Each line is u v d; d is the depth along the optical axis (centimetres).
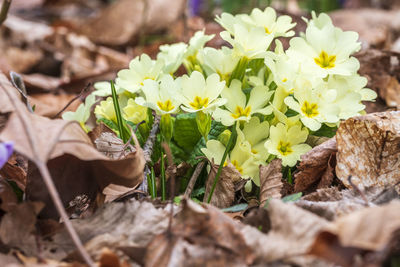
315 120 62
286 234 55
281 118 63
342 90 64
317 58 64
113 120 66
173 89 62
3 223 56
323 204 58
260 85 64
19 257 55
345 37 64
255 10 66
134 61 65
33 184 59
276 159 62
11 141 55
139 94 67
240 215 60
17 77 64
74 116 65
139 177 60
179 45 68
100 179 60
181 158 66
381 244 52
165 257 55
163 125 62
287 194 64
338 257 54
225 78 64
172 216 57
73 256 56
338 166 62
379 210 53
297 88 62
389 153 62
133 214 58
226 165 62
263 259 55
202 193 63
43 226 58
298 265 54
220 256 55
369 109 77
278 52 65
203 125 62
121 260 56
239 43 63
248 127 63
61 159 59
